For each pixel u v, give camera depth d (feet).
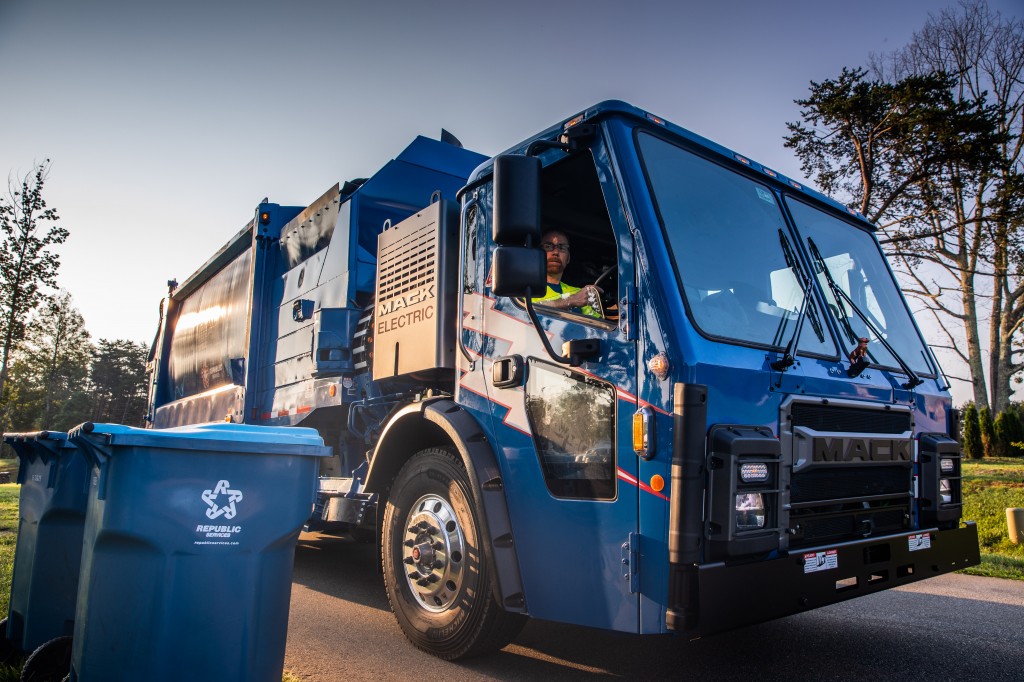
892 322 15.17
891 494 12.71
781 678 12.65
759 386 10.80
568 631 15.65
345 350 19.21
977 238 94.02
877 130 81.15
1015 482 50.75
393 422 15.07
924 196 83.46
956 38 91.40
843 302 13.78
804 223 14.24
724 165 13.32
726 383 10.41
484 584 12.69
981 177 83.71
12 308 94.79
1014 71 92.32
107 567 8.60
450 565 13.41
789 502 10.69
